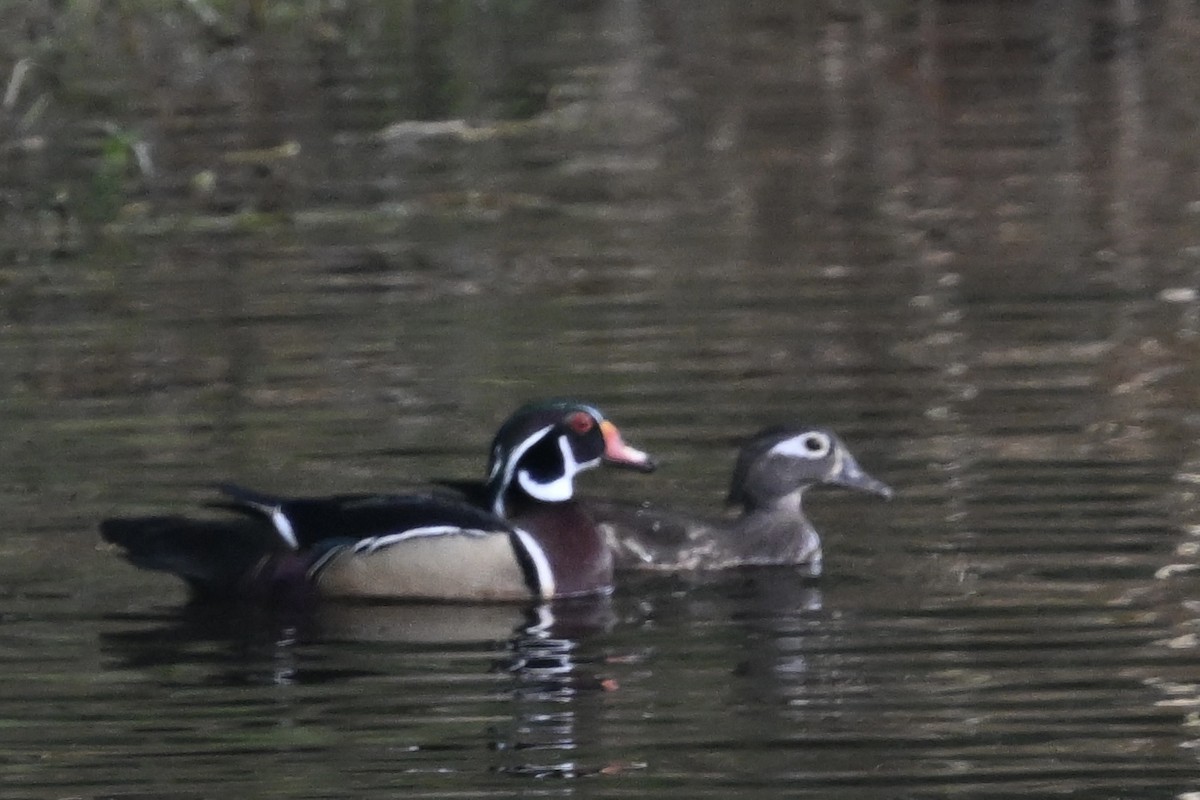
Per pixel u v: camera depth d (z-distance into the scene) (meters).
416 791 10.30
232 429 16.09
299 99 29.28
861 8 35.22
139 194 24.61
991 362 17.33
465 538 13.50
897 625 12.52
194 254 21.94
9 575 13.57
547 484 13.91
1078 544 13.59
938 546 13.76
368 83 30.33
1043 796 10.09
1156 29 32.44
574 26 34.53
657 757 10.65
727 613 13.08
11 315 19.77
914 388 16.73
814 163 25.30
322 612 13.26
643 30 34.03
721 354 17.70
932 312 18.84
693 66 31.19
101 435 16.08
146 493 14.74
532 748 10.78
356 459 15.32
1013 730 10.87
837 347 17.91
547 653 12.28
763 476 14.28
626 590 13.75
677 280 20.19
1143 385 16.59
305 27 34.22
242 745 10.90
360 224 22.92
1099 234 21.56
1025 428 15.70
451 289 20.11
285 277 20.75
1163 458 14.98
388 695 11.64
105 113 28.45
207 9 33.09
